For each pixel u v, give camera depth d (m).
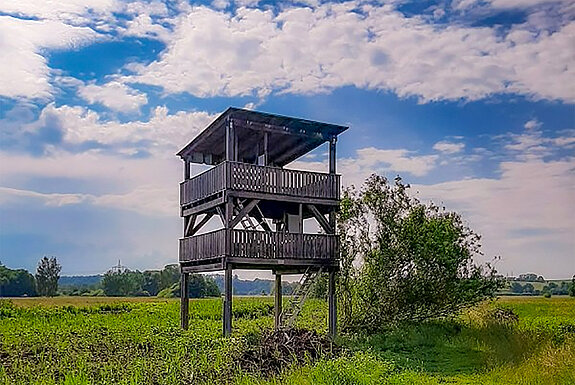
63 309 47.91
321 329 27.20
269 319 37.62
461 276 27.56
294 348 19.94
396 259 27.25
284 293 60.91
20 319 38.84
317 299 29.28
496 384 16.20
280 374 16.44
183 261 28.53
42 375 17.45
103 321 37.00
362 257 27.75
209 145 28.45
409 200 28.09
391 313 27.41
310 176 25.89
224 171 24.27
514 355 19.53
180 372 17.03
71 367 18.34
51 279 114.25
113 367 18.08
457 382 16.64
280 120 25.41
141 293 123.00
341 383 15.08
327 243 26.14
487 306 32.81
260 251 24.67
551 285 103.25
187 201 27.98
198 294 92.50
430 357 21.06
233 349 20.08
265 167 24.95
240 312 44.62
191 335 26.00
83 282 175.00
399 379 15.79
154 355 20.38
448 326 26.84
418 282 27.16
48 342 25.03
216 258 24.84
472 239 28.25
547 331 24.72
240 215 24.36
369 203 27.91
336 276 27.09
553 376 15.73
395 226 27.50
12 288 111.00
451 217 28.33
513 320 29.44
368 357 17.20
